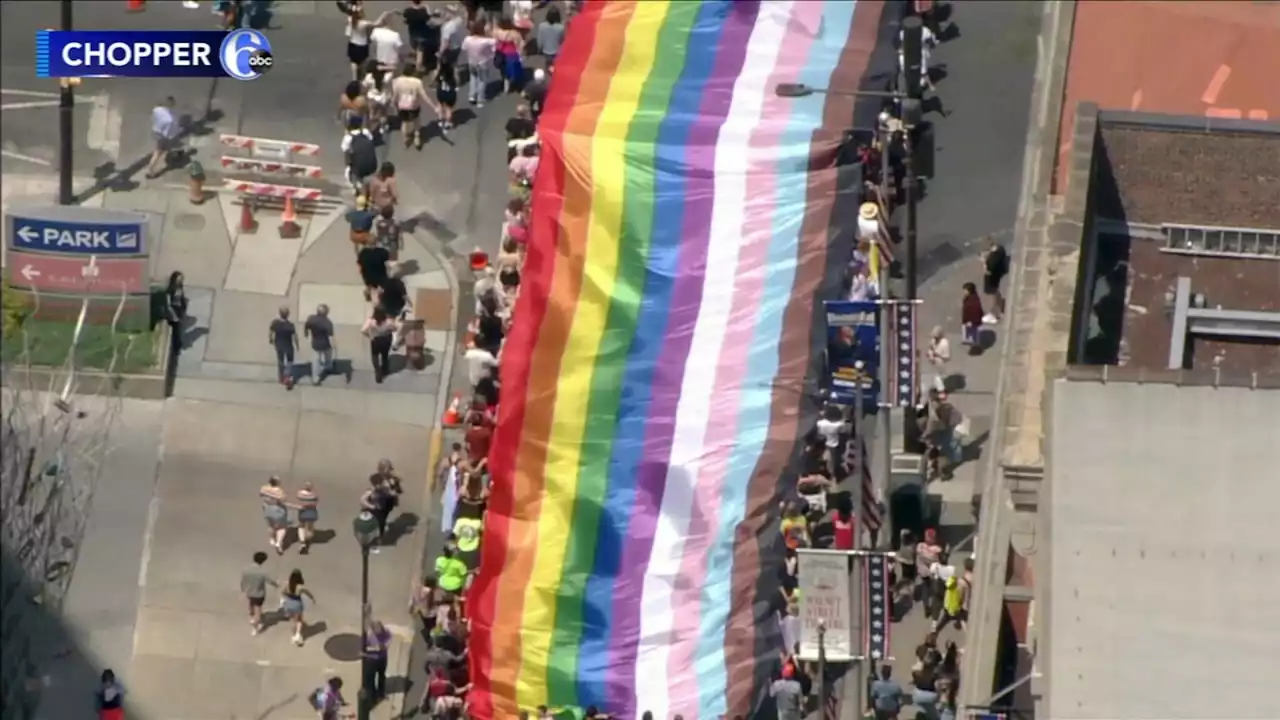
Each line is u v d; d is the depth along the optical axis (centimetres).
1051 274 19225
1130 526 16775
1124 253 19850
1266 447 16738
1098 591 16738
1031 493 18988
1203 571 16712
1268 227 19800
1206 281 19738
